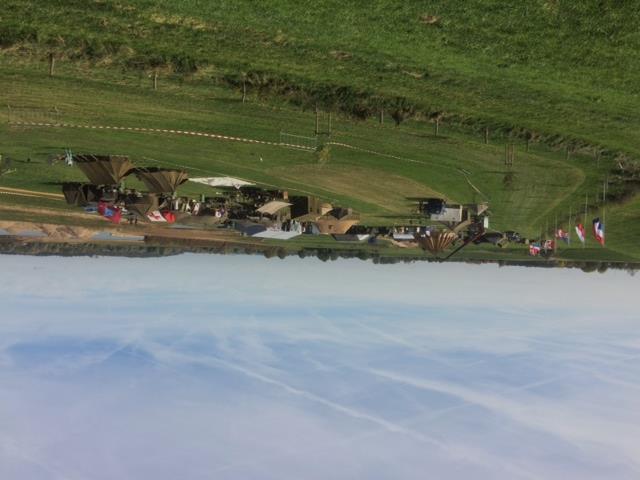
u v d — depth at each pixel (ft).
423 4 76.28
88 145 88.33
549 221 124.06
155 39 76.13
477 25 77.41
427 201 113.70
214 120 86.22
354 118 87.20
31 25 72.64
